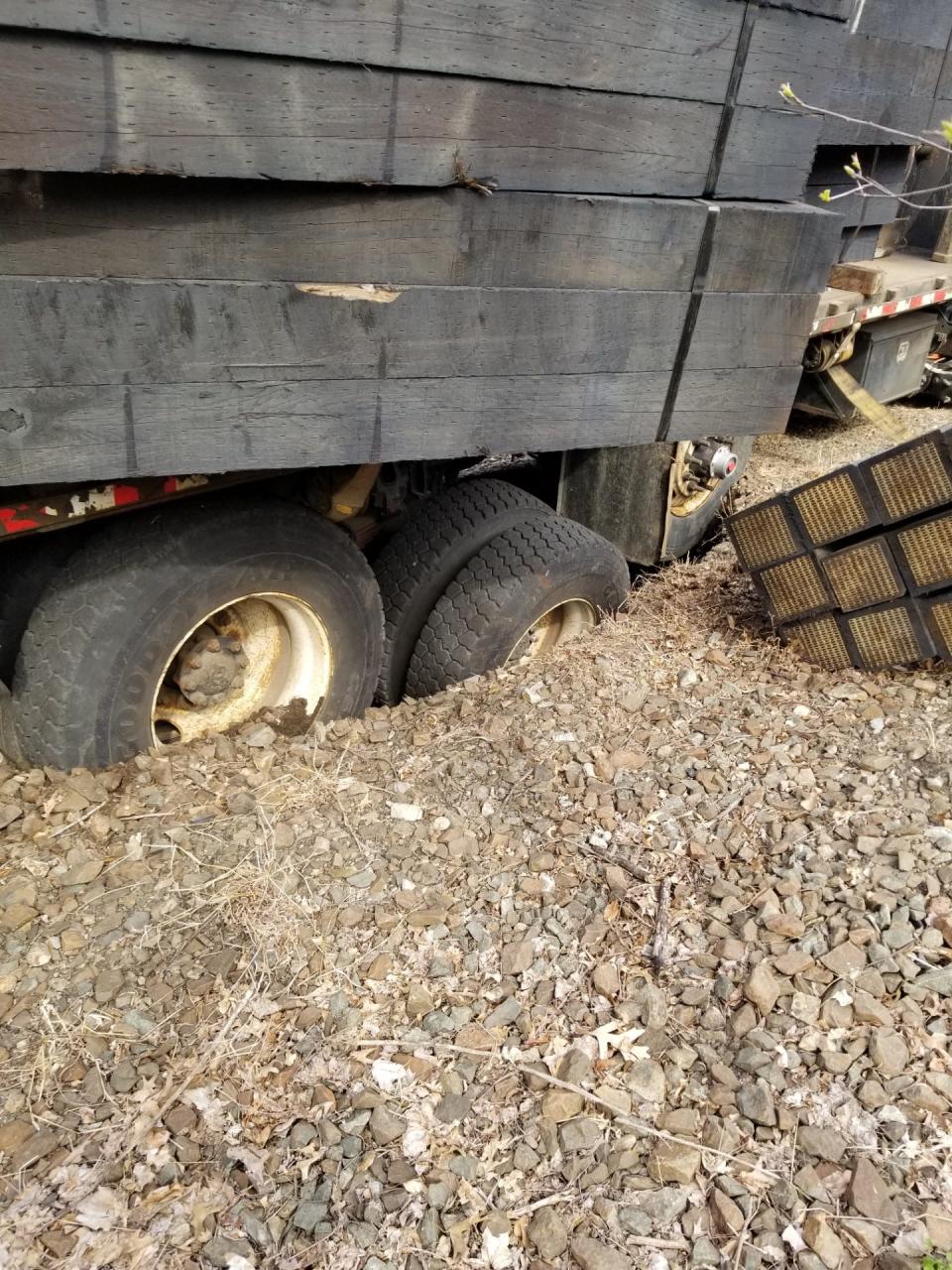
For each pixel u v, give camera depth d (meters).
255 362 2.37
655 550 4.68
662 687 3.62
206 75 1.99
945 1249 1.74
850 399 6.33
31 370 2.09
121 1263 1.73
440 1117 2.00
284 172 2.17
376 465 3.38
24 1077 2.07
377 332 2.53
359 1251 1.76
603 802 2.93
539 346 2.84
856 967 2.30
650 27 2.59
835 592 3.62
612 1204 1.84
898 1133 1.94
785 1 2.83
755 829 2.81
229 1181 1.88
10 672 3.04
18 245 2.01
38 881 2.55
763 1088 2.03
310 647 3.39
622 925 2.49
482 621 3.78
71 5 1.78
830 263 3.33
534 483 5.21
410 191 2.43
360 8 2.10
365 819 2.87
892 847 2.66
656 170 2.84
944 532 3.28
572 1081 2.06
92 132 1.91
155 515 2.86
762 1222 1.80
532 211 2.63
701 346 3.19
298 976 2.32
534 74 2.44
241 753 3.14
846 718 3.34
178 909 2.50
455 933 2.47
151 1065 2.10
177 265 2.20
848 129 5.56
